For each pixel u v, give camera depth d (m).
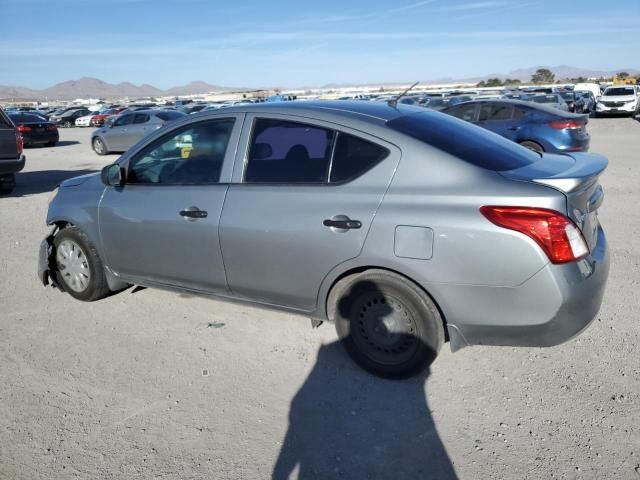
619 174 10.23
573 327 2.85
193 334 4.04
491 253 2.80
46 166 15.04
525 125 10.77
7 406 3.17
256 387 3.32
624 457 2.60
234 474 2.60
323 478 2.56
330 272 3.24
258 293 3.61
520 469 2.56
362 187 3.14
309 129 3.38
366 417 3.00
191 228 3.72
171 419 3.03
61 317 4.38
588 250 2.91
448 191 2.93
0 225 7.75
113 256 4.26
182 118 3.92
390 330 3.23
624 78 70.56
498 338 2.97
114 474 2.61
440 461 2.64
